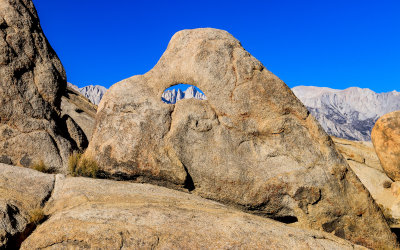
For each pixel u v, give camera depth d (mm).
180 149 8117
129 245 5094
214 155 8086
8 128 8922
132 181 8367
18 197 6473
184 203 6949
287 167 7992
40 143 8992
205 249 5168
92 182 7555
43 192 6949
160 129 8242
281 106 8172
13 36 9430
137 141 8219
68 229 5285
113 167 8305
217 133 8195
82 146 10711
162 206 6434
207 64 8305
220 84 8258
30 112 9273
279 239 5652
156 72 8781
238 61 8320
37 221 5980
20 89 9297
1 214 5449
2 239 5133
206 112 8289
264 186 7914
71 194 6844
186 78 8523
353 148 15797
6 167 7609
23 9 9875
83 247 5039
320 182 7875
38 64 9828
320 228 7863
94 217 5609
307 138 8156
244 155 8102
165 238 5277
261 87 8203
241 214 6609
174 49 8781
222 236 5480
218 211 6648
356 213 7879
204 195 8148
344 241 6406
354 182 8023
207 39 8539
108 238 5133
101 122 8703
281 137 8148
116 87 8781
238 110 8211
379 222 7910
